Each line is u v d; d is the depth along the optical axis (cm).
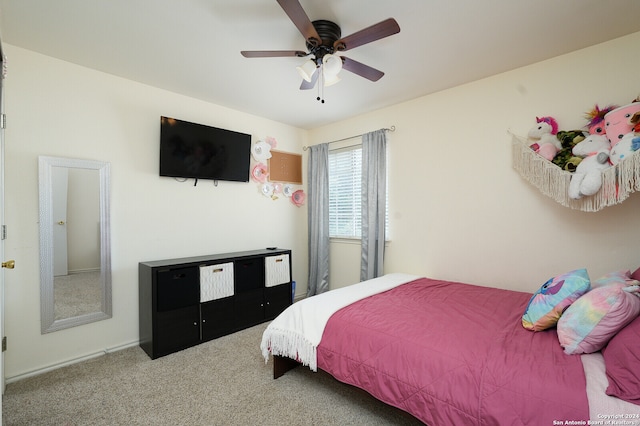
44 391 190
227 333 282
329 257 395
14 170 207
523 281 245
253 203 359
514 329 155
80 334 235
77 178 234
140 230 268
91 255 241
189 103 303
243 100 313
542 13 177
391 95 302
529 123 241
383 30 158
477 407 116
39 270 216
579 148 199
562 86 226
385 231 333
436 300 206
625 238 203
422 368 135
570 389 104
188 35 199
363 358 155
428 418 128
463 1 166
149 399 181
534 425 103
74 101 234
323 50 183
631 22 187
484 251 265
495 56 227
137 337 264
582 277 146
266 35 200
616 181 178
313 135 420
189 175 293
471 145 272
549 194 217
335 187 392
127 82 262
